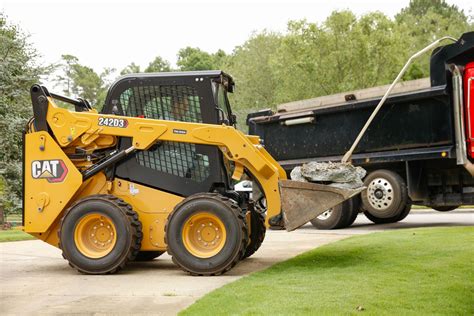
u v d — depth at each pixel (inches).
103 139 347.9
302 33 1535.4
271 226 335.0
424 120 558.9
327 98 641.0
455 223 618.5
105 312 226.2
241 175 338.0
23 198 348.2
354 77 1509.6
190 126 335.6
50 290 275.4
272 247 432.1
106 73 3644.2
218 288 260.8
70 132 345.7
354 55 1488.7
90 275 324.8
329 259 338.6
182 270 335.6
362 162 597.9
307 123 644.1
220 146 337.4
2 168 869.8
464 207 965.2
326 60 1504.7
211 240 319.6
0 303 245.1
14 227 776.3
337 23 1508.4
